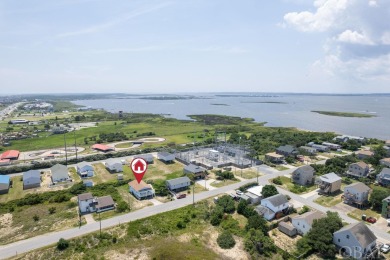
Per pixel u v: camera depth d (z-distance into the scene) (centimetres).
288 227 5047
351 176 7988
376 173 7862
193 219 5544
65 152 10962
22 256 4341
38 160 10094
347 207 6031
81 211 5841
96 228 5128
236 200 6419
